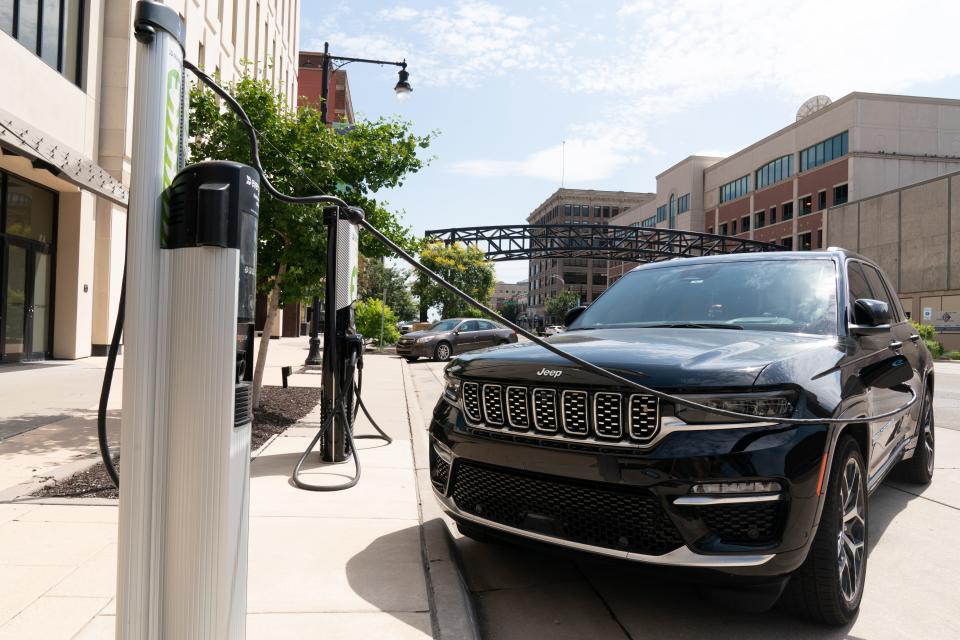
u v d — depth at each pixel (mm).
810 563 2715
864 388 3197
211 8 18938
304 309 40594
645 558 2537
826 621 2844
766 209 53188
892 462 4281
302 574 3184
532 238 48406
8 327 13094
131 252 1614
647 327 3848
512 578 3428
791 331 3512
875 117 43688
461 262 39969
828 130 46031
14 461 5316
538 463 2814
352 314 5828
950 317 33656
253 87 7586
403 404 9727
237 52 22297
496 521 3000
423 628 2656
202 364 1614
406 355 19766
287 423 7746
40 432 6551
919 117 44031
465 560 3672
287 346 25391
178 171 1751
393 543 3645
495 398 3084
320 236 7578
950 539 4129
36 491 4469
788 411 2617
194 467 1615
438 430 3373
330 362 5629
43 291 14133
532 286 136125
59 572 3125
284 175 7523
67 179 10906
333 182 7641
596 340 3416
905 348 4598
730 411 2506
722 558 2441
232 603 1679
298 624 2666
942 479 5676
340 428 5676
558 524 2766
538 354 3109
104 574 3105
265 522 3979
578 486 2717
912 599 3246
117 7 14625
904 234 37875
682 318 3916
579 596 3203
